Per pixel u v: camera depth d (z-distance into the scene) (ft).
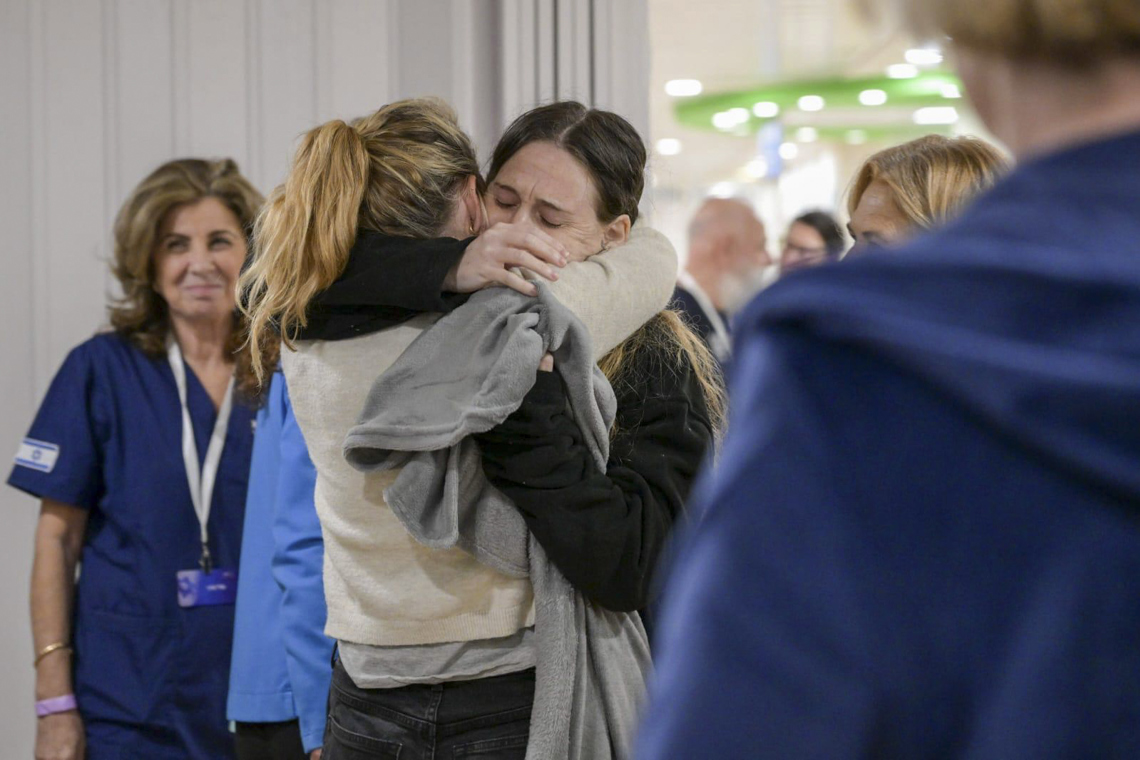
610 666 4.85
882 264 1.75
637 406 5.00
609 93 10.03
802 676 1.73
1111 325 1.59
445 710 4.76
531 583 4.82
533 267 4.51
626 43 10.07
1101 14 1.69
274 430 7.14
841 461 1.75
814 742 1.72
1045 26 1.73
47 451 7.89
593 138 5.24
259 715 6.86
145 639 7.82
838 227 13.24
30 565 9.98
